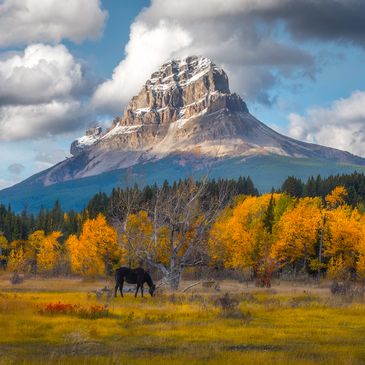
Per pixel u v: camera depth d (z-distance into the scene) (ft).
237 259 600.80
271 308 231.91
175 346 137.49
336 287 344.28
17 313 197.77
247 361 113.80
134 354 124.88
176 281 393.70
